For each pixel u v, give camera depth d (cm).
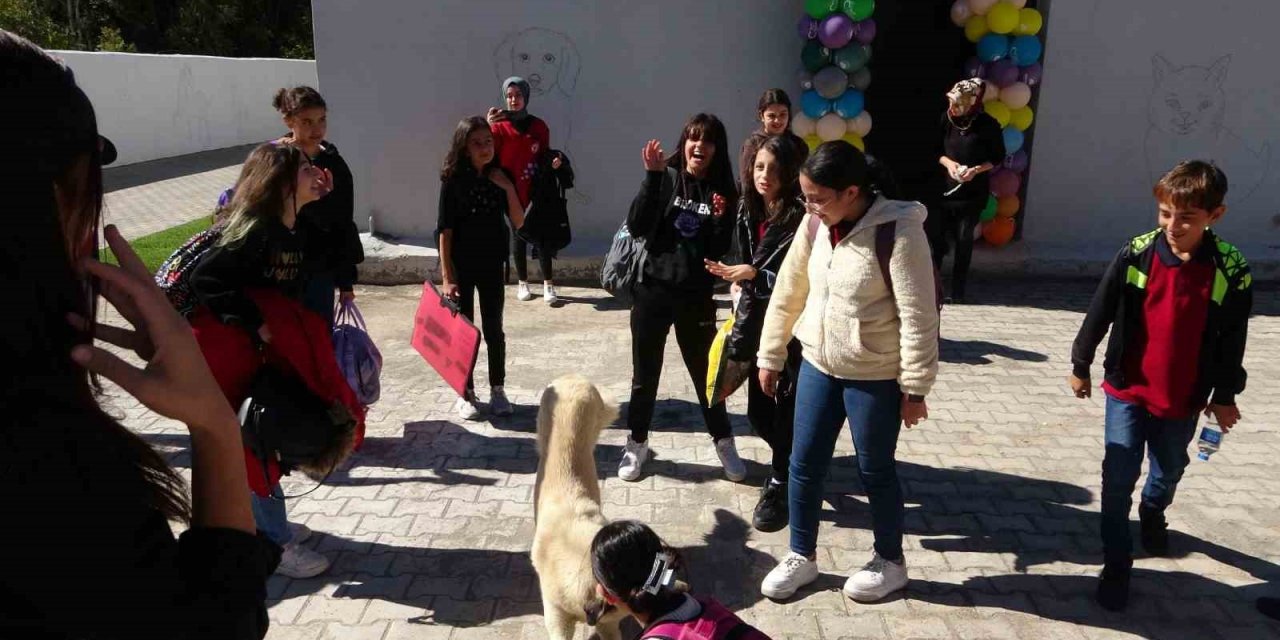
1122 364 369
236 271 322
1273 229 930
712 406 449
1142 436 371
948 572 405
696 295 457
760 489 481
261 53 3102
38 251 88
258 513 383
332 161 486
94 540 88
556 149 880
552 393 370
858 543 431
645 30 862
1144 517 416
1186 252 346
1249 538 436
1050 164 914
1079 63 884
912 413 338
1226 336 351
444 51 857
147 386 96
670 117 884
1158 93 891
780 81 873
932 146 884
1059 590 393
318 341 334
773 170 400
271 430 312
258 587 106
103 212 101
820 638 359
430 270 877
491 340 561
